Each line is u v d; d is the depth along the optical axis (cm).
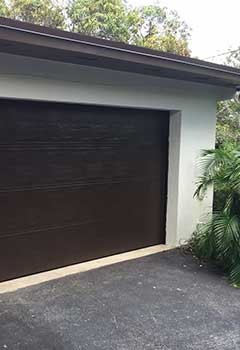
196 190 578
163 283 436
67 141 469
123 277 451
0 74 385
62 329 324
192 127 582
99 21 1645
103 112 501
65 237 480
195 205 599
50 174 457
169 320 347
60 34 346
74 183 482
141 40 1712
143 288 420
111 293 403
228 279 454
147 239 578
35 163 442
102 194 514
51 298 386
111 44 384
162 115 572
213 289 424
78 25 1698
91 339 310
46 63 417
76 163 481
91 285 423
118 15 1664
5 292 398
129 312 360
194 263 509
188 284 436
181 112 564
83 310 361
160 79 527
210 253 490
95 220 509
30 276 447
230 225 457
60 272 462
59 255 476
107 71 471
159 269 482
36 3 1659
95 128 495
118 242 540
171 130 577
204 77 507
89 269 475
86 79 454
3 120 411
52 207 463
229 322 348
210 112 605
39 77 414
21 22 320
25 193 438
